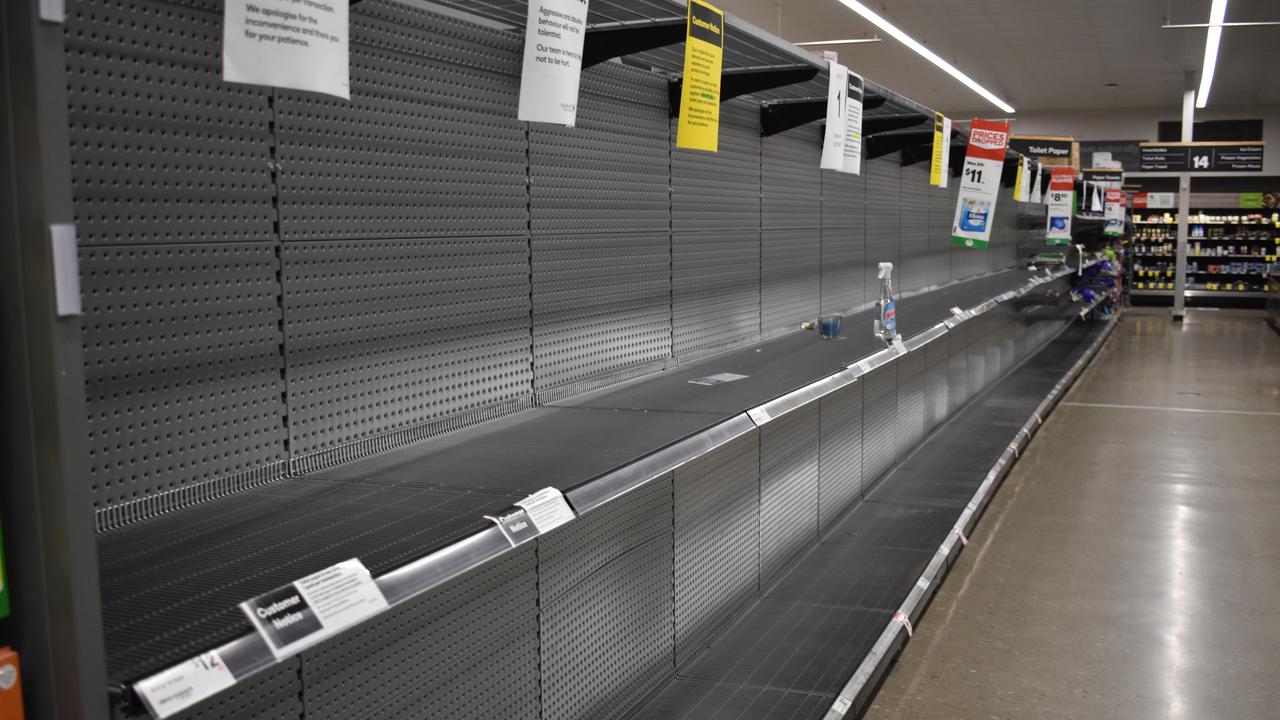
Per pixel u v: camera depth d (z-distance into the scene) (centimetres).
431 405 233
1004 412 720
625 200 313
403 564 142
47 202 95
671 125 340
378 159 212
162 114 164
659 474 212
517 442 228
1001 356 888
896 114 509
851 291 577
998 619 379
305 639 123
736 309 408
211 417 176
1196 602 396
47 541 98
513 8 246
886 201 648
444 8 241
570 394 290
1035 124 2323
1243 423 769
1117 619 379
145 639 113
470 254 242
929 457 564
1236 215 1858
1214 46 1456
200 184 172
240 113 178
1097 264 1513
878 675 301
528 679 193
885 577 367
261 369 186
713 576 295
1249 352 1216
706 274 376
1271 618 379
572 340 290
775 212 445
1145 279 1919
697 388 308
